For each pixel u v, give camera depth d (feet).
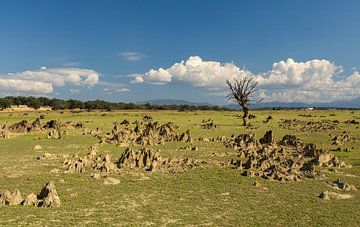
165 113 641.40
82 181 131.34
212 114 621.72
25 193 114.52
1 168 156.35
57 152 203.62
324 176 136.36
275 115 587.27
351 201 105.19
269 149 200.75
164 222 87.45
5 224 84.64
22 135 293.23
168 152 201.57
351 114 601.21
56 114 576.20
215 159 178.29
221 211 96.12
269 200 106.52
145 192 116.06
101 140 250.57
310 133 298.56
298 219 89.25
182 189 119.75
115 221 87.81
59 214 92.73
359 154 188.65
